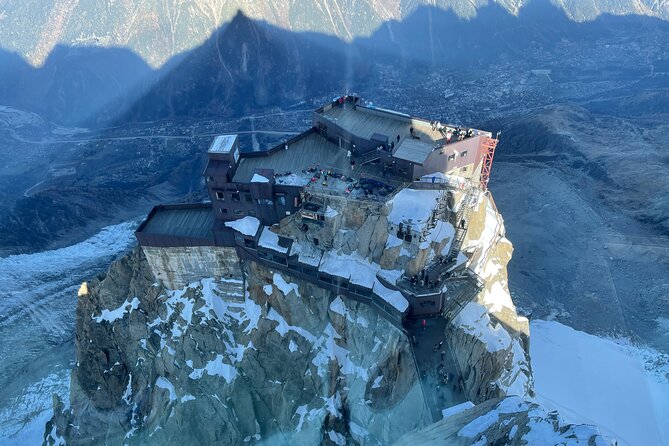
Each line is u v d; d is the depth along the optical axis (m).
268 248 82.38
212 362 86.75
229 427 84.19
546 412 45.44
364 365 80.50
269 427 85.06
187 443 84.88
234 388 84.75
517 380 78.44
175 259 89.00
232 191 83.31
